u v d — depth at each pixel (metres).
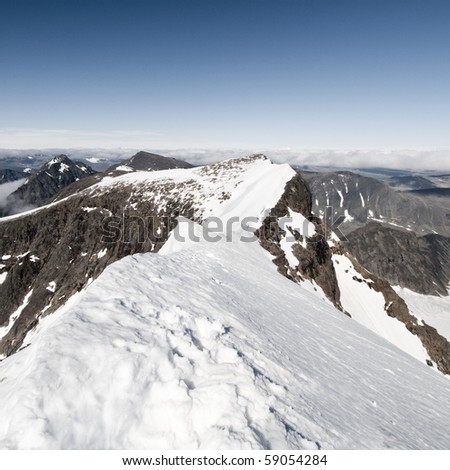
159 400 6.93
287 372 10.13
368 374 15.40
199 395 7.17
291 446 6.89
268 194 64.75
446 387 20.55
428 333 58.66
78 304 9.63
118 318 9.25
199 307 12.60
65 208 107.44
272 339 12.91
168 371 7.56
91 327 8.30
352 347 19.11
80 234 97.31
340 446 7.69
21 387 6.07
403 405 13.28
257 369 9.25
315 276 53.06
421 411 13.55
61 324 8.05
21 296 96.81
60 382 6.36
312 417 8.20
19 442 5.48
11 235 108.81
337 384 11.84
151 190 95.31
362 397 11.84
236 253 33.12
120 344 7.86
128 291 11.58
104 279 12.34
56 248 99.62
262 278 26.97
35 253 103.44
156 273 15.17
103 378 6.80
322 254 58.12
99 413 6.29
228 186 82.38
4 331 91.75
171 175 104.50
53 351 6.98
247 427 6.74
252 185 76.62
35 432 5.56
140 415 6.62
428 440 10.38
